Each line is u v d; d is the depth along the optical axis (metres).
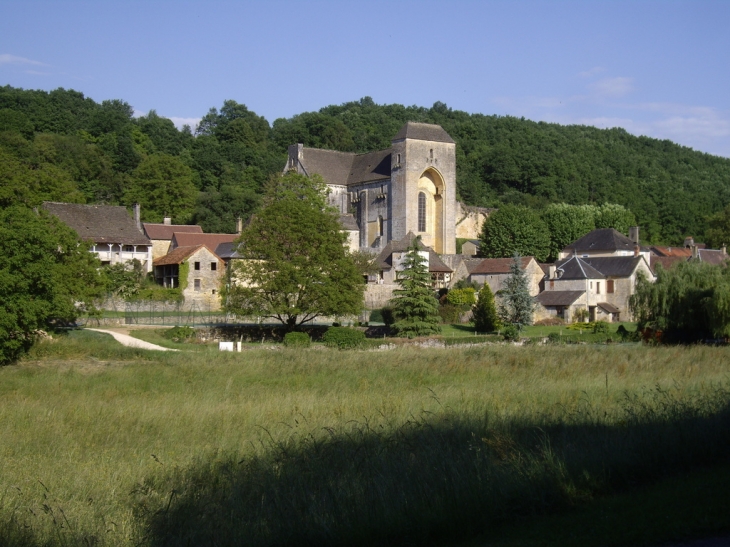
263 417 25.42
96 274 62.81
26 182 81.38
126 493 17.38
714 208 183.62
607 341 66.44
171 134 164.12
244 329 64.75
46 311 46.75
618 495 16.34
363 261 97.00
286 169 127.50
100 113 151.88
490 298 78.50
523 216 125.81
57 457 20.78
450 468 16.66
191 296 84.12
